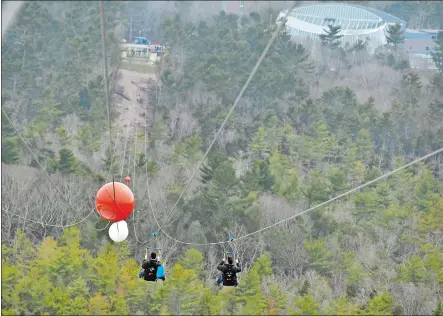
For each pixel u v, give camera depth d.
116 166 59.47
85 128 61.31
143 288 48.66
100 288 49.16
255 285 49.56
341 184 58.75
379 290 52.34
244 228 55.03
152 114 63.91
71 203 54.22
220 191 56.75
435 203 57.78
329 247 54.50
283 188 59.12
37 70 62.00
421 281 52.81
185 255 52.25
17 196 53.59
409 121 63.72
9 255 50.41
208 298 48.97
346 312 51.16
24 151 57.56
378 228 56.34
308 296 49.88
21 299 48.03
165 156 61.81
